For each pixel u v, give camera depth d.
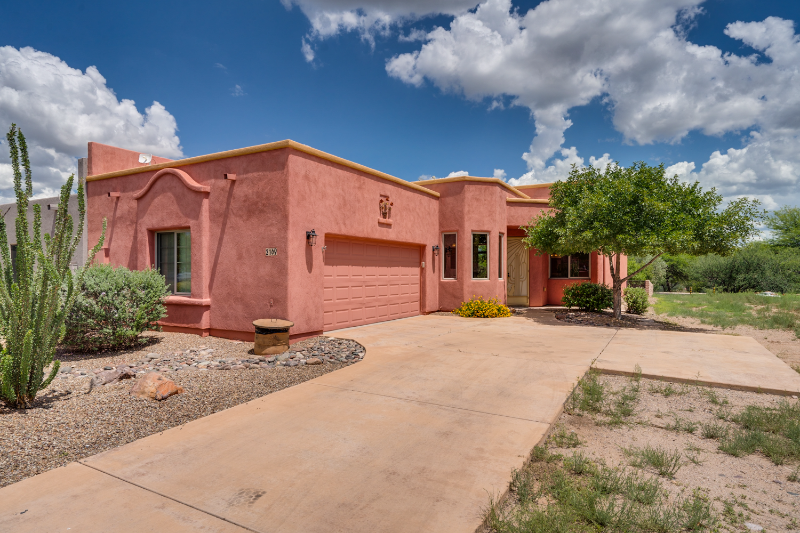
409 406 4.98
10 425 4.22
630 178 12.32
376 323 11.59
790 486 3.42
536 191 19.58
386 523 2.73
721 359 7.36
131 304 7.86
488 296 14.26
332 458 3.65
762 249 31.02
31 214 14.73
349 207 10.20
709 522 2.91
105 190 11.22
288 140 8.35
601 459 3.86
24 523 2.71
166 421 4.54
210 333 9.36
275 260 8.54
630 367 6.79
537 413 4.75
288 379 6.18
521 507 3.02
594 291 14.80
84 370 6.43
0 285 4.63
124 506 2.91
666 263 36.88
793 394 5.55
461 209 14.14
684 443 4.22
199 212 9.33
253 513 2.83
